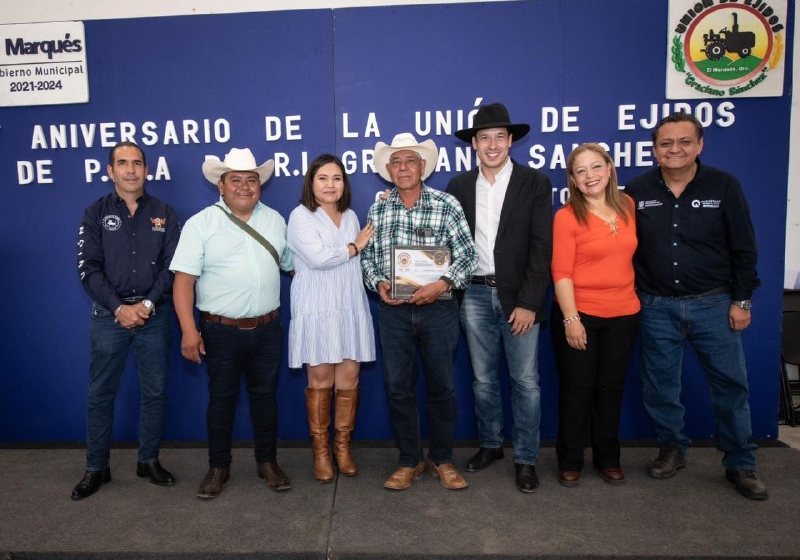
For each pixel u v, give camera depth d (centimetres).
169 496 251
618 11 289
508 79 295
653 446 302
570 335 238
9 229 312
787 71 287
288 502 243
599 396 251
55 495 254
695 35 287
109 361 252
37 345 317
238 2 300
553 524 222
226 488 258
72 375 318
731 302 245
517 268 245
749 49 286
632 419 312
